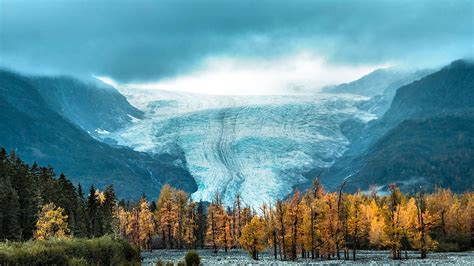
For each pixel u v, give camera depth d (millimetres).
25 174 135375
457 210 172625
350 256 148000
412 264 117938
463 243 166750
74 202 146375
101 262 73250
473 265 113250
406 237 138750
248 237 142000
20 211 122000
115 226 161625
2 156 142000
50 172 160875
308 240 134500
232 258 146750
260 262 128000
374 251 165750
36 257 62469
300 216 135500
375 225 146625
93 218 152125
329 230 133250
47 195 133875
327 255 148625
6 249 61438
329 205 134125
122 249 80188
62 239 74438
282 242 137750
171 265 75625
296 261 131000
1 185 115938
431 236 168375
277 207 140625
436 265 115312
